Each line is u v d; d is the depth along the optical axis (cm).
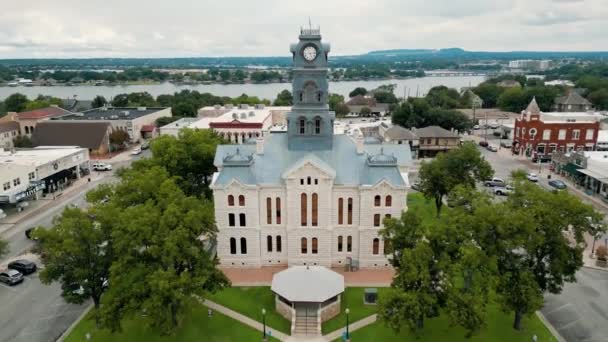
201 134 10450
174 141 10050
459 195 6116
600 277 7244
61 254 5666
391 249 5903
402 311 5056
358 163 7600
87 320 5584
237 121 14675
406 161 8019
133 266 5581
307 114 7688
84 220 5753
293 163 7619
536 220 5544
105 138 16600
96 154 16288
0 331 5975
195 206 6269
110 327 5291
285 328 6041
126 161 15375
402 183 7256
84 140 16350
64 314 6372
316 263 7581
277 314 6350
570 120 16050
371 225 7394
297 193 7250
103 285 6166
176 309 5750
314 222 7431
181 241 5516
